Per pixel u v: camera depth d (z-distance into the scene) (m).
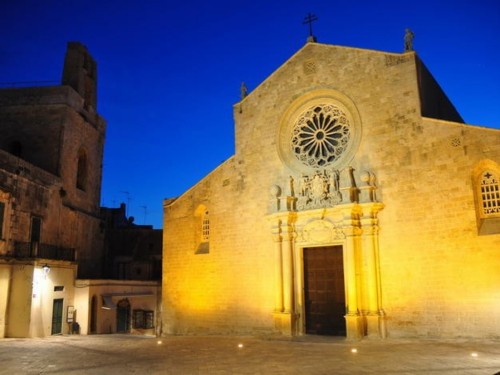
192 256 29.48
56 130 36.56
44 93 37.44
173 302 29.55
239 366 15.37
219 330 27.39
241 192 28.41
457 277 21.06
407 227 22.70
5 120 37.34
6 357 17.67
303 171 26.38
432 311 21.41
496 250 20.28
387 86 24.50
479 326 20.19
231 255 27.95
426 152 22.78
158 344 21.88
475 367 14.19
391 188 23.44
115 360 16.78
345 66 26.09
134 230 54.78
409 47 24.33
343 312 24.16
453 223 21.53
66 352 19.02
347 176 24.50
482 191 21.44
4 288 27.17
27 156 36.38
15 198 28.91
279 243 26.05
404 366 14.73
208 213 29.67
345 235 24.08
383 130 24.20
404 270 22.44
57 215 34.72
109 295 36.56
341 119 25.88
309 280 25.52
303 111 27.23
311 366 15.18
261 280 26.58
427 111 24.72
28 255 28.89
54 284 30.39
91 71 43.41
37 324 27.78
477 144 21.48
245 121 29.30
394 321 22.25
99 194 43.25
